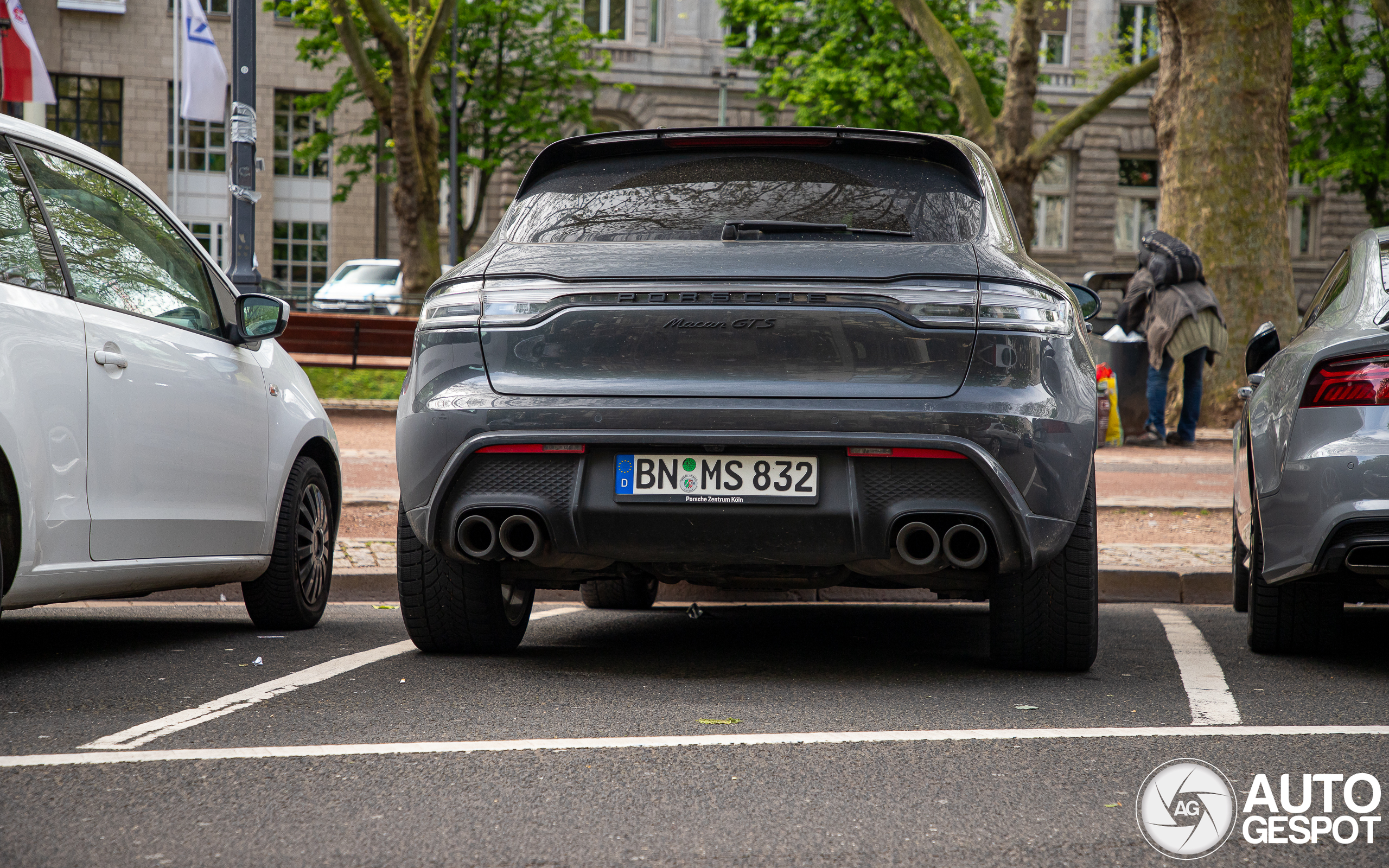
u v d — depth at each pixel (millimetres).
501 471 4051
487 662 4723
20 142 4332
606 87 39688
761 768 3262
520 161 36406
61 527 4105
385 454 12367
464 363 4113
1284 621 5016
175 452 4703
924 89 31844
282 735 3545
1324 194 41906
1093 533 4352
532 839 2699
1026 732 3668
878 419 3861
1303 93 36281
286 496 5535
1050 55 41781
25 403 3963
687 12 40406
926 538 3965
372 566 7051
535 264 4133
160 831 2711
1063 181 42000
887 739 3562
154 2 40375
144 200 5070
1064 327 4086
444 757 3326
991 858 2623
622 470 3984
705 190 4367
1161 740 3602
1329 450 4328
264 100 40562
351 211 41062
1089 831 2801
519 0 34562
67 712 3812
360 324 21031
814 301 3912
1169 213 15781
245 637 5340
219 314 5355
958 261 3996
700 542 4004
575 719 3777
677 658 4934
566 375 4016
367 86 23016
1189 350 13953
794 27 33375
